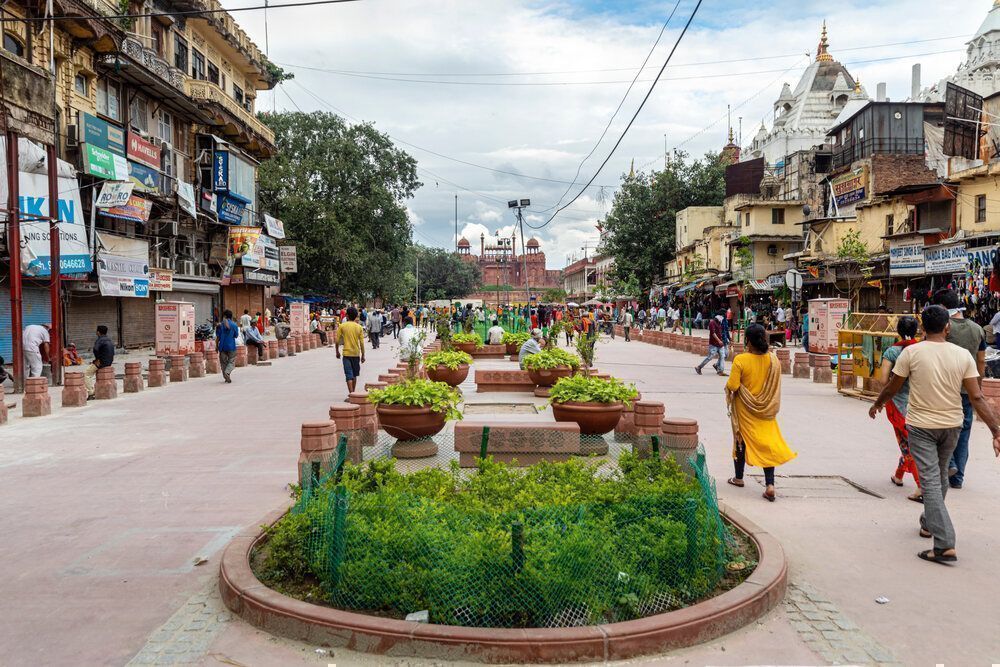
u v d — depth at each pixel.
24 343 15.88
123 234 25.33
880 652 3.73
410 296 88.94
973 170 23.14
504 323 43.03
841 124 35.56
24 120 15.05
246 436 10.13
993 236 21.75
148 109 27.86
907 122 32.22
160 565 5.10
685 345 27.09
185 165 30.66
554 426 7.70
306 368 21.69
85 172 21.61
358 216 45.59
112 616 4.25
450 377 14.00
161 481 7.55
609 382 8.86
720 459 8.38
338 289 48.91
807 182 42.09
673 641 3.75
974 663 3.62
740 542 5.16
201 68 33.22
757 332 6.71
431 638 3.65
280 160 45.53
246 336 22.58
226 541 5.62
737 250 38.06
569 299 99.00
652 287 57.50
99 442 9.76
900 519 6.00
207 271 33.50
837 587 4.57
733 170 47.66
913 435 5.19
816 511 6.23
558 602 3.88
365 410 8.98
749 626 4.03
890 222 29.39
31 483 7.52
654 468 5.69
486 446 7.51
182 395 14.98
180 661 3.70
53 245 16.42
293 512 5.07
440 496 4.93
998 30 43.12
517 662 3.60
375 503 4.53
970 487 6.98
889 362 6.82
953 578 4.71
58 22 20.95
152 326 28.98
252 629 4.05
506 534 4.01
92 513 6.41
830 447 8.99
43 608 4.38
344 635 3.78
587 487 5.15
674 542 4.20
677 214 54.25
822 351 19.92
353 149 45.50
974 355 7.07
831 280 31.75
